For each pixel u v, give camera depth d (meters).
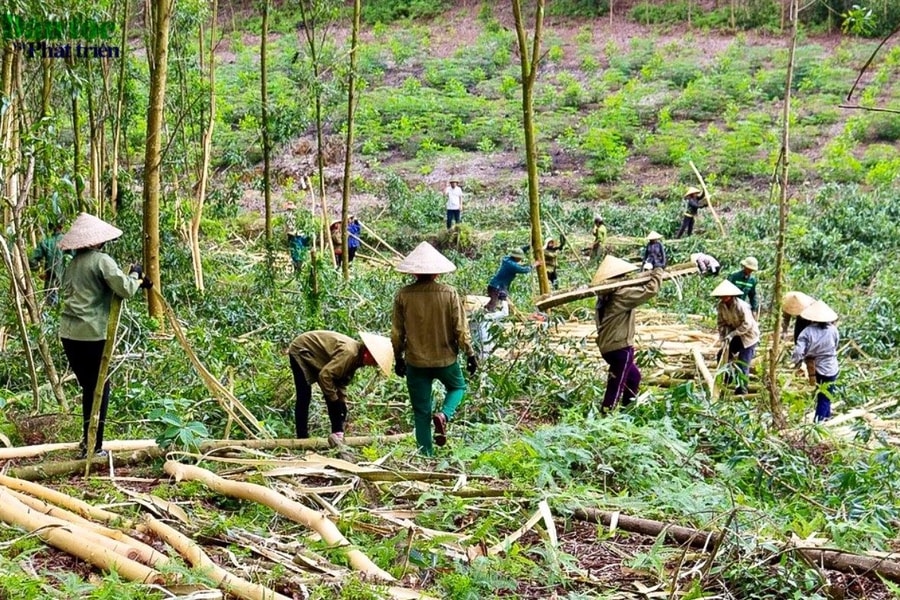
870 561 4.71
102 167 12.73
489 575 4.57
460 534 5.17
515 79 34.66
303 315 11.38
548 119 30.69
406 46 38.19
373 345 6.66
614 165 27.17
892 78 32.12
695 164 27.00
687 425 7.59
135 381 7.68
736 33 38.12
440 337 6.68
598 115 30.67
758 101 31.55
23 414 7.14
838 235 19.78
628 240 21.19
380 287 14.36
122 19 12.75
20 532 4.71
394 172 27.88
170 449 6.27
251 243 19.53
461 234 22.08
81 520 4.90
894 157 26.89
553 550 4.80
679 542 5.20
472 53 37.47
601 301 8.38
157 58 10.09
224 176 21.89
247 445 6.65
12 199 8.44
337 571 4.47
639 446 6.48
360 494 5.62
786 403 9.09
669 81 33.19
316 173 27.19
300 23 38.97
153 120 10.12
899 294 14.59
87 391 6.22
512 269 10.88
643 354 9.70
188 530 5.01
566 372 9.37
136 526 4.93
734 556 4.83
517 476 6.09
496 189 26.33
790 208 22.48
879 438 7.28
